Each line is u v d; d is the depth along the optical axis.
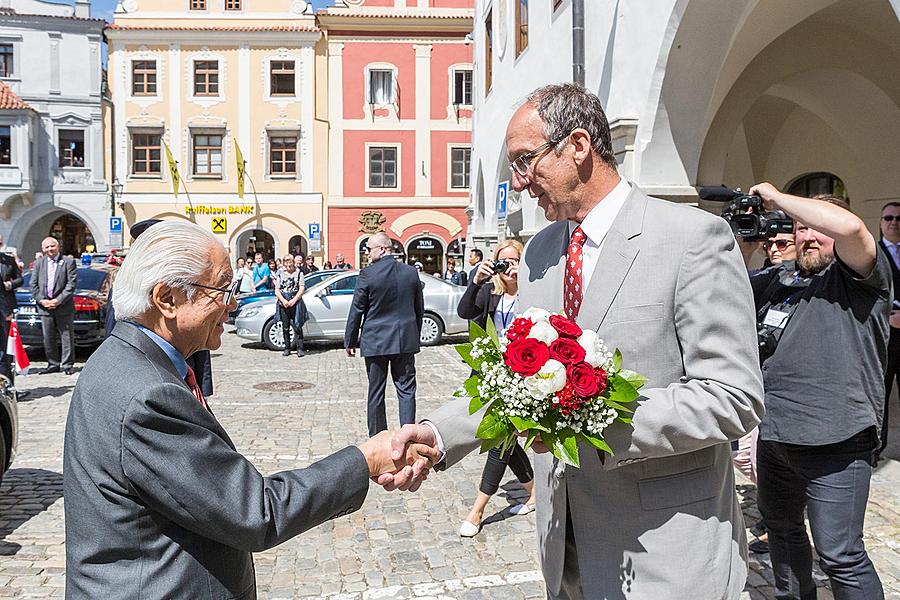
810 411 2.87
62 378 10.20
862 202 9.38
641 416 1.82
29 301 11.41
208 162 31.38
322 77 31.25
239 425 7.48
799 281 3.11
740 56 7.00
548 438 1.78
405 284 6.31
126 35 30.73
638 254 1.96
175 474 1.52
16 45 30.66
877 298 2.84
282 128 31.12
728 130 7.81
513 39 12.88
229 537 1.57
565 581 2.23
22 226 31.02
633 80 7.10
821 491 2.87
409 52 31.27
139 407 1.52
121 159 31.19
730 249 1.93
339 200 31.48
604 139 2.06
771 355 3.05
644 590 1.96
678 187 6.83
